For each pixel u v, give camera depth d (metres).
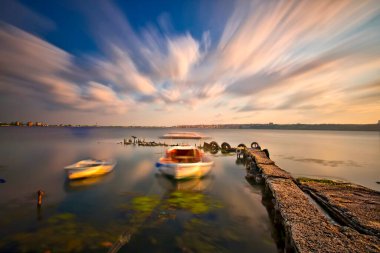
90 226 8.34
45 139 60.97
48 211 9.86
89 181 15.58
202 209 10.29
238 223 8.84
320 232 5.73
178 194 12.77
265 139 77.06
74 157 27.64
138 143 48.44
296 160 27.02
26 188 13.67
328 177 17.81
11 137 67.38
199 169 14.58
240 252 6.81
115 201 11.40
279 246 7.19
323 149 41.81
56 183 14.92
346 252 4.82
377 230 6.68
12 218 9.04
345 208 8.80
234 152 37.59
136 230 8.04
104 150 36.59
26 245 6.94
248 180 16.73
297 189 9.92
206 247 7.01
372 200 9.91
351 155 32.22
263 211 10.23
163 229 8.15
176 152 17.17
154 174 18.20
